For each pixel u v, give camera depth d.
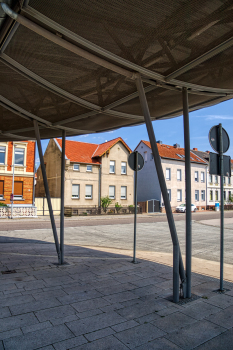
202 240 11.66
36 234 12.98
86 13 2.70
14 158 27.52
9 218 25.14
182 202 39.59
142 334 2.98
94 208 30.53
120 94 4.82
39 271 5.60
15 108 5.50
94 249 8.66
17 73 4.17
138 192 40.47
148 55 3.47
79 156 32.03
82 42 3.13
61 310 3.58
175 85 4.37
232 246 10.05
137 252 8.16
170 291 4.41
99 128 7.03
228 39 3.18
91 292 4.30
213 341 2.87
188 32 3.06
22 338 2.85
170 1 2.57
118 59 3.48
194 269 6.09
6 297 4.04
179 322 3.28
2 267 5.95
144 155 40.22
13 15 2.61
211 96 5.04
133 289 4.48
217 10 2.73
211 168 4.54
